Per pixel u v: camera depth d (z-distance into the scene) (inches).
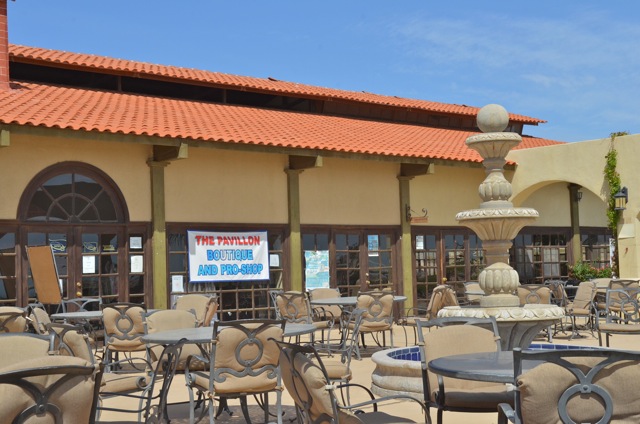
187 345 286.0
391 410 291.0
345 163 652.1
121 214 532.7
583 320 634.2
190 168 564.1
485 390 206.5
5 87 561.6
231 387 226.8
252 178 593.9
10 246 485.7
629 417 135.2
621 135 682.8
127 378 232.1
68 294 505.4
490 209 311.9
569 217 826.2
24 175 492.4
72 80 658.2
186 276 557.3
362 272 655.1
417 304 689.0
